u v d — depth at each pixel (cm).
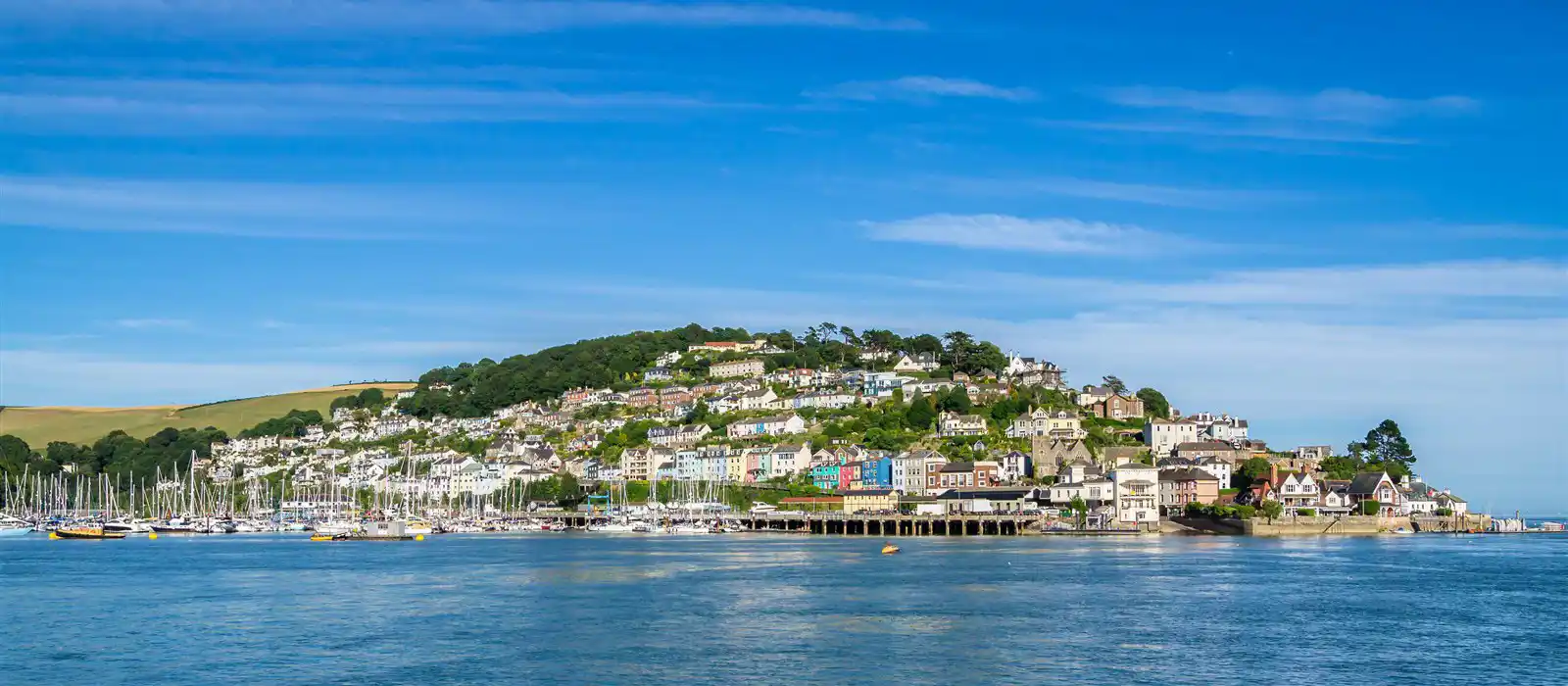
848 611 17638
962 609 17825
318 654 14425
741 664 13750
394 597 19412
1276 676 13225
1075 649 14650
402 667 13650
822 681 12962
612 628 16100
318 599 19188
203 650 14700
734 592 19900
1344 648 14738
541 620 16775
